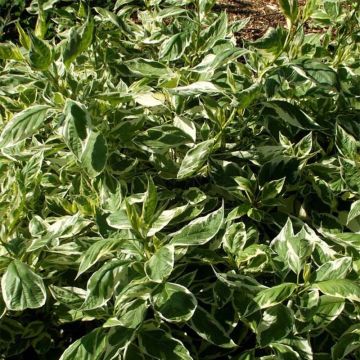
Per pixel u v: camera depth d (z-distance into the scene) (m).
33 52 2.10
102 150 2.08
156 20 3.30
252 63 2.74
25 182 2.24
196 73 2.70
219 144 2.47
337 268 1.91
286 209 2.55
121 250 1.95
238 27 3.22
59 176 2.51
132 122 2.39
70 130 2.07
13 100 2.79
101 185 2.31
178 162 2.62
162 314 1.80
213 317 2.02
